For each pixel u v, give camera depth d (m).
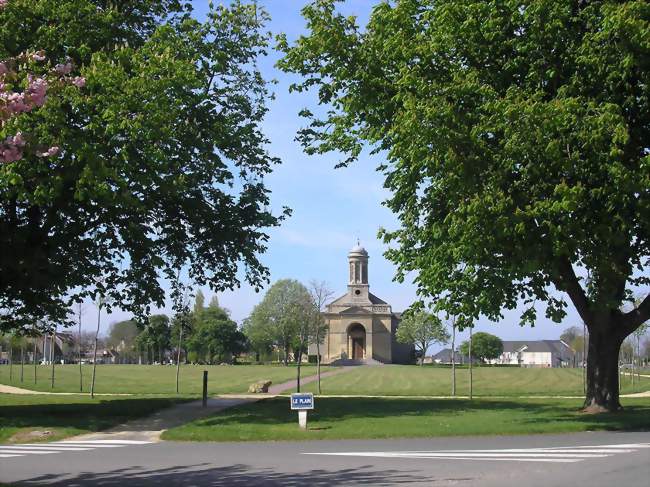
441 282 21.06
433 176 19.42
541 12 17.64
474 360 138.62
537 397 35.72
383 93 20.31
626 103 17.38
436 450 14.70
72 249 24.20
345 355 114.56
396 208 23.83
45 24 20.25
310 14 20.91
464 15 18.95
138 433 19.44
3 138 10.27
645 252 21.30
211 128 24.11
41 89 10.10
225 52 24.83
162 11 25.00
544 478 10.96
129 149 19.34
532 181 17.33
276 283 111.56
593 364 22.44
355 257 122.81
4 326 27.53
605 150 16.48
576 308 22.56
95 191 18.34
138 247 25.06
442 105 17.33
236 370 83.06
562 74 18.33
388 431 18.12
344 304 119.06
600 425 18.64
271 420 21.25
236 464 13.28
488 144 17.95
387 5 20.84
